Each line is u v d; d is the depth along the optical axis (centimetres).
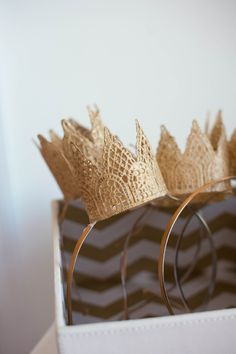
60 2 58
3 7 58
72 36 59
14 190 64
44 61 60
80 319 45
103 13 59
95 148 39
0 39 59
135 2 58
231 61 60
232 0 58
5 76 60
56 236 42
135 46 60
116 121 62
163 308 46
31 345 71
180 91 61
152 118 62
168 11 59
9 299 68
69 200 44
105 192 33
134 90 61
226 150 42
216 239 51
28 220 66
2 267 65
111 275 52
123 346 27
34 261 67
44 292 69
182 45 59
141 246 52
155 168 34
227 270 51
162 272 32
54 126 62
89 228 33
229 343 28
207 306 46
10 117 61
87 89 61
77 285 51
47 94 61
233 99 61
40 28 59
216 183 36
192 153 39
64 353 27
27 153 63
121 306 47
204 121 62
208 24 59
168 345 27
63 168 42
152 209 51
